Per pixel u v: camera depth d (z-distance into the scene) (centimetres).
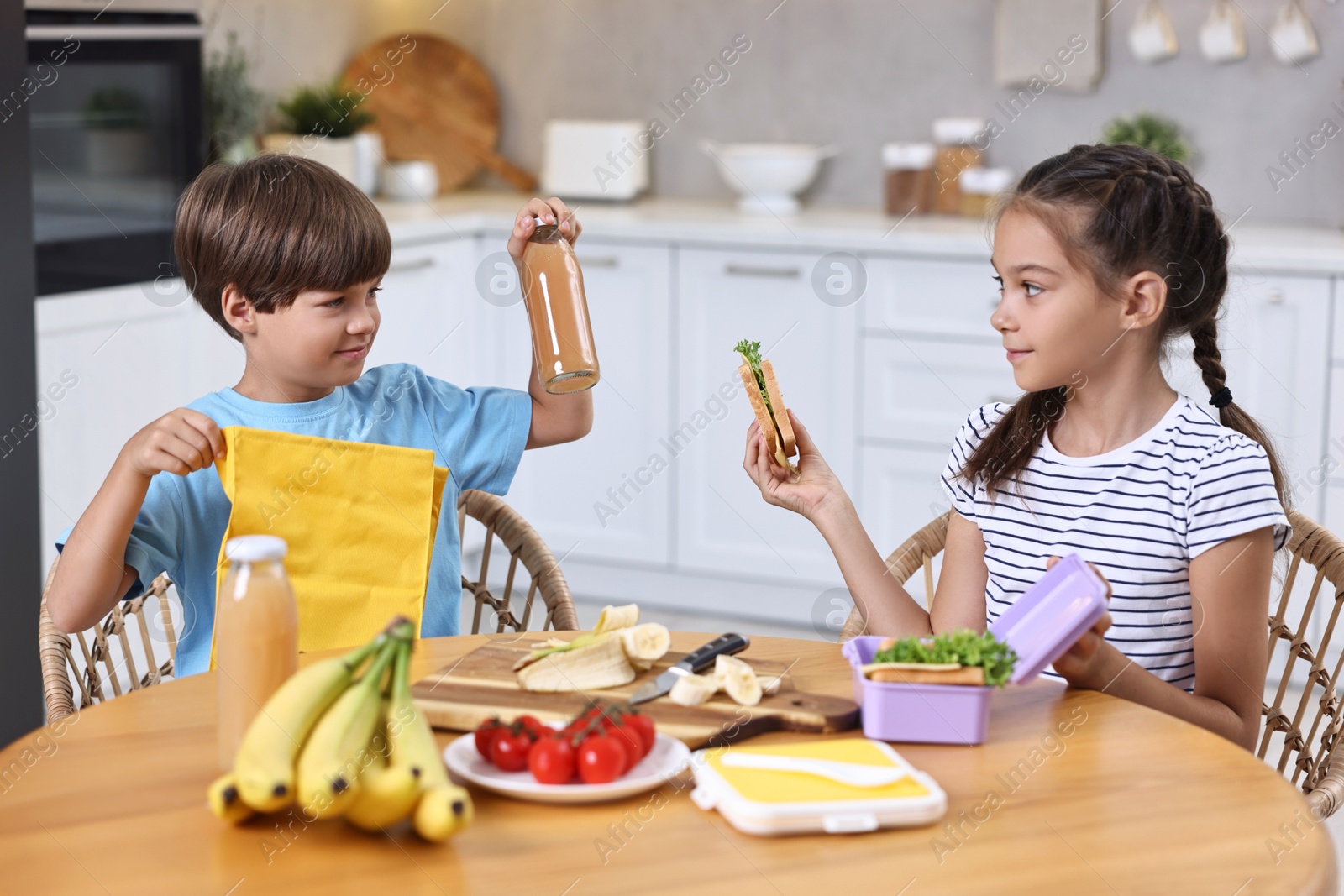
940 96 356
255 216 140
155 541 136
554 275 142
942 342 305
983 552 149
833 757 100
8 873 86
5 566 209
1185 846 90
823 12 365
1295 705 280
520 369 352
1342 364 272
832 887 85
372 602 134
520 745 98
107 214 273
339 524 133
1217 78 328
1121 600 137
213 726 110
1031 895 84
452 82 399
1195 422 137
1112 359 137
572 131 373
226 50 344
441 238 332
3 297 204
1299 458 279
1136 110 337
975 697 105
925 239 301
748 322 322
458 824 88
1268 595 133
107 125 271
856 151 368
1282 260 274
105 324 270
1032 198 133
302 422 150
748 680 112
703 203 376
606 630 123
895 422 314
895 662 108
